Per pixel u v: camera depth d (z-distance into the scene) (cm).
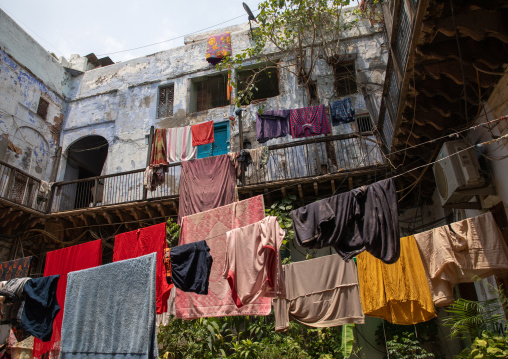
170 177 1217
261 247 482
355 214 446
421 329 799
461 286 771
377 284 584
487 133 566
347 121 1029
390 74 700
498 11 431
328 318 655
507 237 534
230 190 912
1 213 998
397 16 591
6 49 1246
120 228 1138
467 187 564
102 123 1407
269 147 954
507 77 494
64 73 1500
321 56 1238
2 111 1198
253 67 1317
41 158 1327
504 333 502
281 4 1157
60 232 1158
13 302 615
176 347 797
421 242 545
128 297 499
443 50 488
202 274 491
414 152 735
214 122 1268
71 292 562
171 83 1395
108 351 486
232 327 903
